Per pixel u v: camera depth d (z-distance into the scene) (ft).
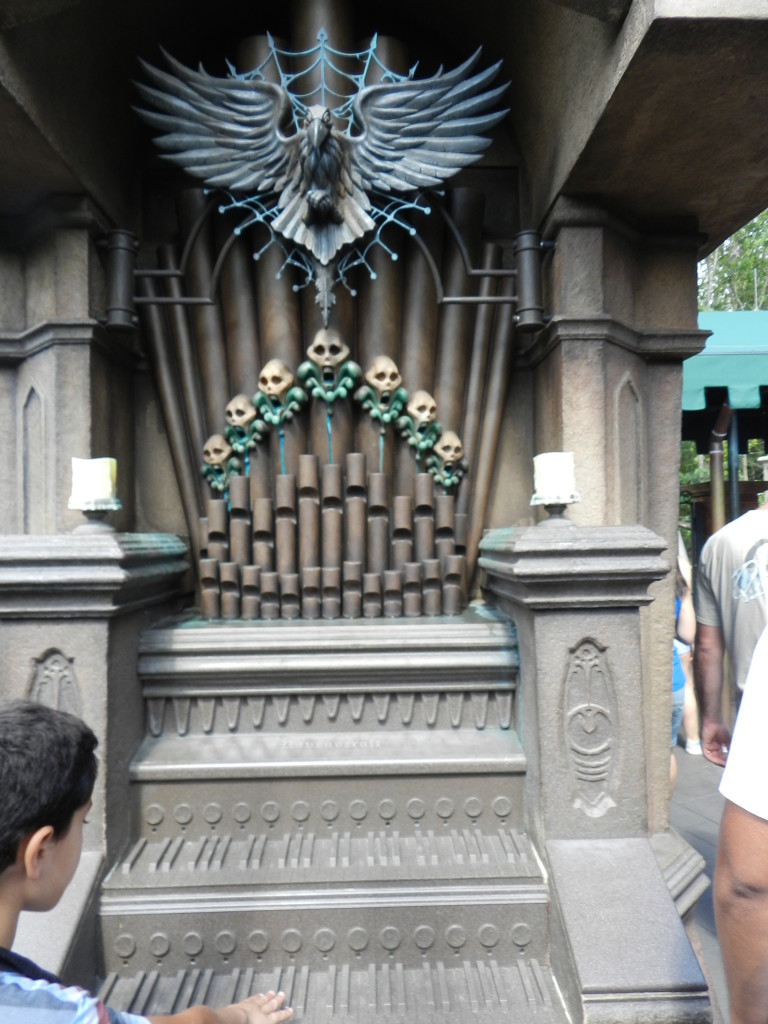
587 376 6.42
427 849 5.30
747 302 44.14
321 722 5.89
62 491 6.25
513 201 7.63
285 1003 4.61
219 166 6.45
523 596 5.20
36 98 5.25
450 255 7.20
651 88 4.97
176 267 7.03
